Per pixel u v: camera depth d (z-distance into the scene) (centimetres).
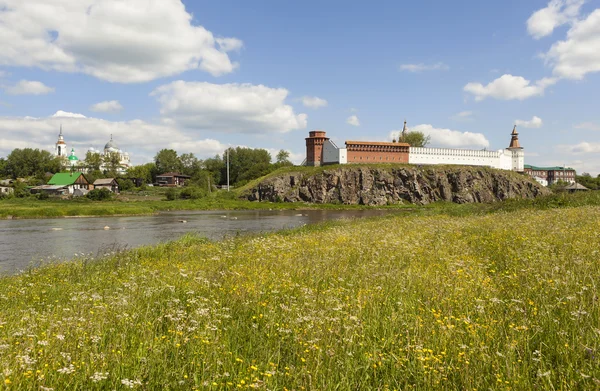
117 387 575
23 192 11969
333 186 14450
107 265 1734
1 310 961
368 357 636
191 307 888
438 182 15200
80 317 809
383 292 962
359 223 3628
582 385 535
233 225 5862
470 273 1095
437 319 749
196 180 18050
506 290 960
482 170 16038
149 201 11750
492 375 579
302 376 583
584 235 1507
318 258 1448
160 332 758
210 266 1402
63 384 564
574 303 780
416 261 1327
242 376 588
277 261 1412
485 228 2045
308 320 745
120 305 877
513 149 18612
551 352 646
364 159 15500
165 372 595
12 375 543
